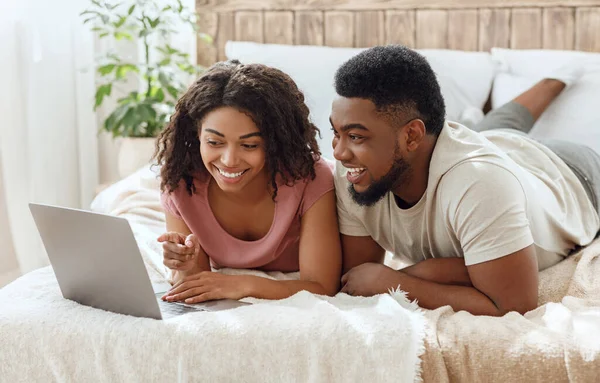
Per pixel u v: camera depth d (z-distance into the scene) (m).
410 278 1.27
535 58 2.26
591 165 1.70
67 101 2.54
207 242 1.43
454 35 2.44
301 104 1.35
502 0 2.39
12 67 2.35
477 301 1.21
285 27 2.57
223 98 1.24
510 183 1.21
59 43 2.47
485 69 2.31
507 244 1.17
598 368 0.98
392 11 2.48
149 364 1.08
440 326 1.10
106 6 2.41
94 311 1.17
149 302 1.12
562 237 1.46
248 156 1.27
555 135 2.09
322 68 2.31
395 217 1.35
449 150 1.26
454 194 1.22
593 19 2.32
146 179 1.94
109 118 2.43
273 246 1.41
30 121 2.40
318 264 1.36
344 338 1.05
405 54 1.22
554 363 1.01
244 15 2.60
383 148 1.21
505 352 1.03
